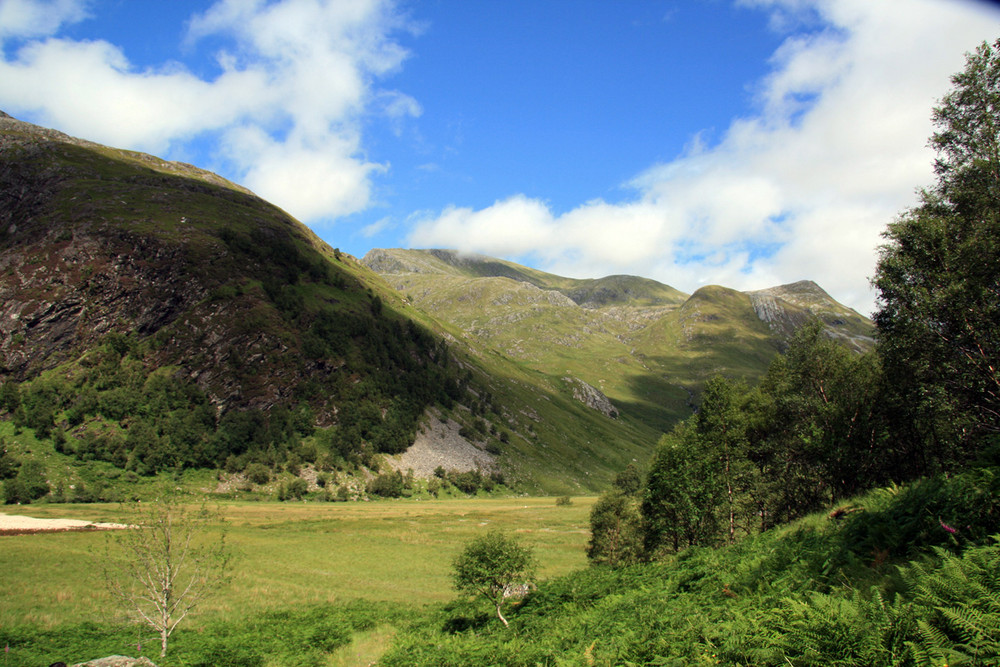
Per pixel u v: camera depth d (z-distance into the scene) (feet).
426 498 543.80
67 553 154.10
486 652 60.59
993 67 94.58
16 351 498.69
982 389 87.61
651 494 133.08
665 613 47.19
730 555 73.00
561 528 298.15
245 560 176.65
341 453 548.72
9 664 76.79
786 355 157.99
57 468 401.70
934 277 89.15
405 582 163.12
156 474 433.89
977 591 25.22
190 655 81.71
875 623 25.90
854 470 121.39
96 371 495.82
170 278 587.27
